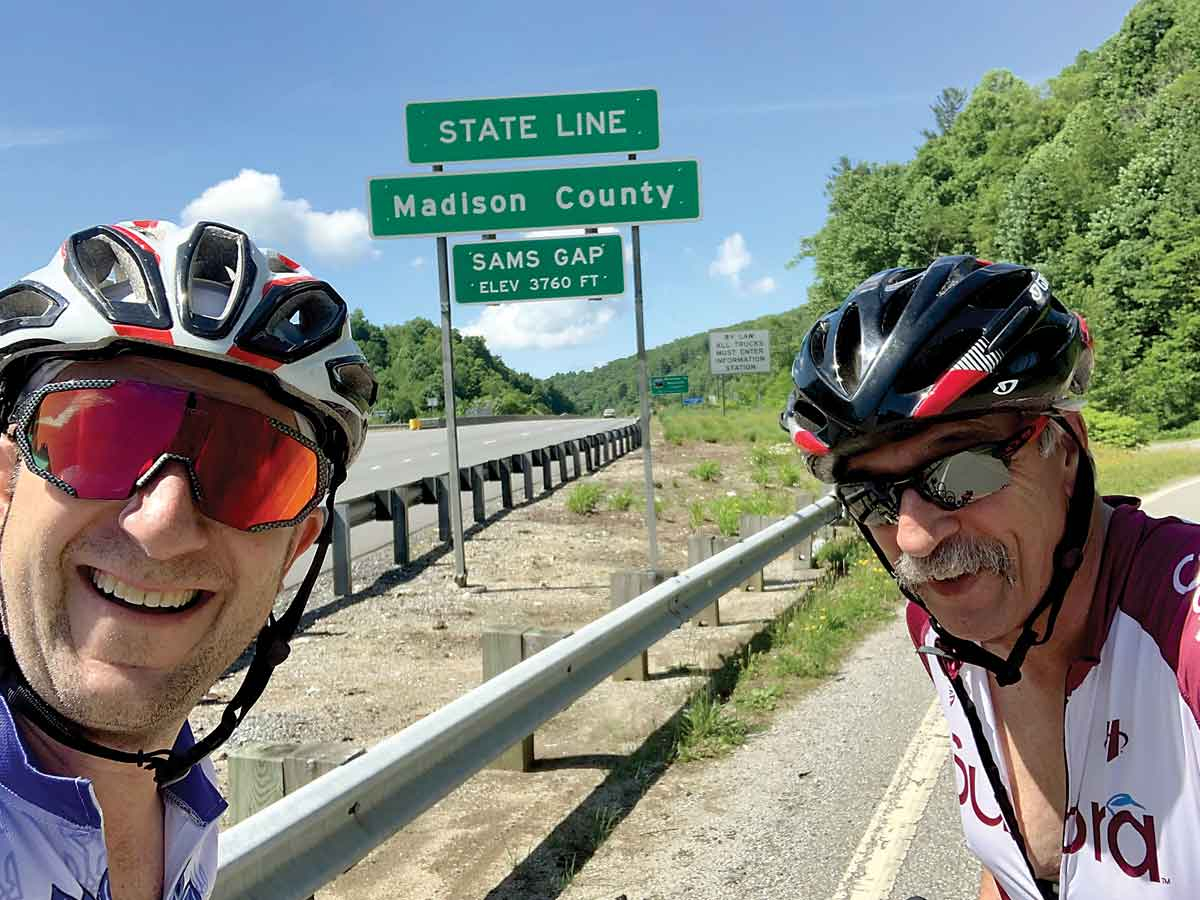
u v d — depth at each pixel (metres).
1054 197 66.19
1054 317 1.52
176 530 1.17
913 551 1.54
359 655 6.68
